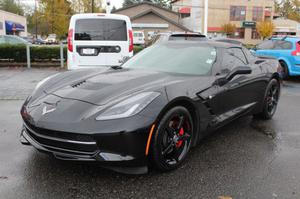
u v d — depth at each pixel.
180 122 3.29
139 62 4.33
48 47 13.75
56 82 3.70
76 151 2.84
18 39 16.38
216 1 52.09
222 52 4.23
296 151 3.85
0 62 13.52
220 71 3.99
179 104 3.26
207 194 2.81
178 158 3.31
